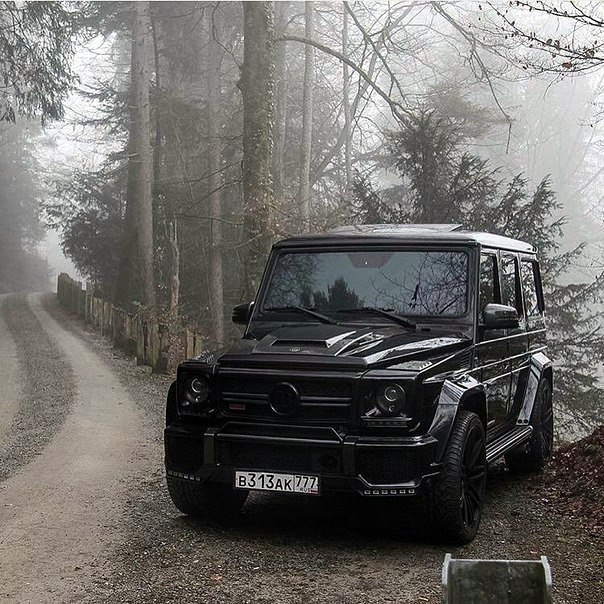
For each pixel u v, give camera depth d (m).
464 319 6.57
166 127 33.44
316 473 5.62
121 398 14.23
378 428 5.55
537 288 9.02
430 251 6.88
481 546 5.91
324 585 5.09
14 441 10.77
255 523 6.51
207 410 5.99
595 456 7.96
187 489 6.36
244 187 17.47
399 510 6.89
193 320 30.84
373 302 6.77
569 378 19.62
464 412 6.07
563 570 5.37
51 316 34.91
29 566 5.54
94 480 8.22
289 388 5.69
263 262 17.20
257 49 17.36
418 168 19.97
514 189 19.92
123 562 5.58
